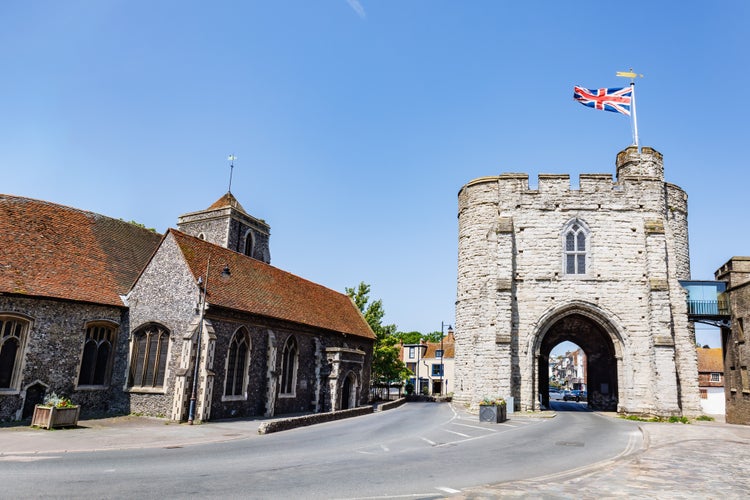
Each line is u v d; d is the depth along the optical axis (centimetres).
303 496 945
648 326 3048
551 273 3175
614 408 3656
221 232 4422
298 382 3212
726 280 3250
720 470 1257
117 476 1105
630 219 3191
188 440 1780
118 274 2792
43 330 2272
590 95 3466
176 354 2441
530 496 948
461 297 3684
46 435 1769
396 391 8038
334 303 4169
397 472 1214
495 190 3553
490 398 2880
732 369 3038
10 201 2552
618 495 966
